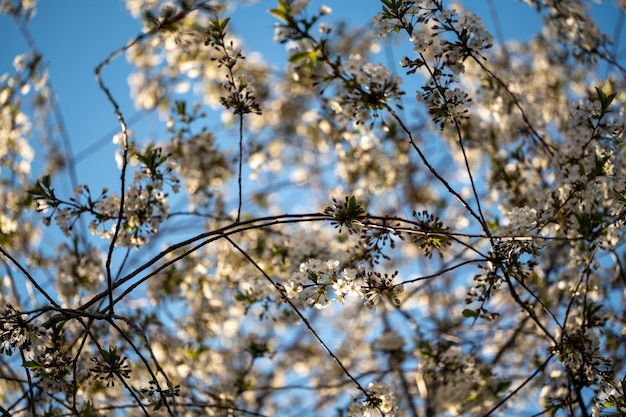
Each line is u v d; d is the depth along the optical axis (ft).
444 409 16.24
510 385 15.92
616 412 11.34
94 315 10.25
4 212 17.54
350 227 11.00
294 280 10.89
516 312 18.70
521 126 15.97
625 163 12.64
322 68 14.83
